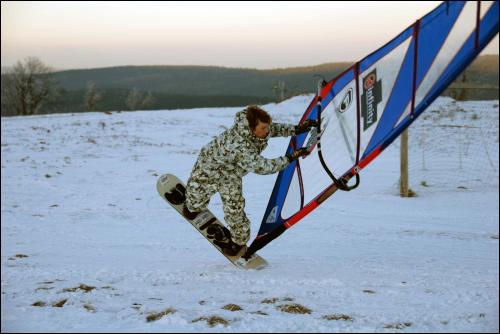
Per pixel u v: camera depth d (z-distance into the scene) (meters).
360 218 10.05
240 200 5.09
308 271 5.25
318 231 8.76
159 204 11.98
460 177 14.97
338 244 7.63
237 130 4.76
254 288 4.45
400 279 4.80
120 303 3.77
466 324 3.09
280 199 5.39
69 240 8.33
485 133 22.05
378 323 3.13
